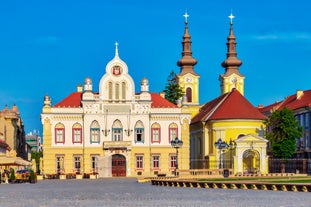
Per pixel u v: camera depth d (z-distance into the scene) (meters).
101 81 133.62
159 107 134.75
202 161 137.50
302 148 144.38
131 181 104.50
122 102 134.00
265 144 121.81
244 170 121.81
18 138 167.62
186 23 180.88
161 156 133.75
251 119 130.62
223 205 41.94
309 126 141.25
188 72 176.25
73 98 136.38
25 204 44.19
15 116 156.88
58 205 42.72
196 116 153.38
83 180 114.25
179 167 133.50
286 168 129.38
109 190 67.62
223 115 131.88
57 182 102.38
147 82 135.00
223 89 178.00
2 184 93.75
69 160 131.88
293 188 62.72
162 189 69.62
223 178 96.19
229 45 179.88
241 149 121.12
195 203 44.22
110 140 133.38
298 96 158.00
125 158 133.00
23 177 99.88
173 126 134.50
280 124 129.00
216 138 132.00
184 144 133.88
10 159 95.50
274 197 51.03
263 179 88.56
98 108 133.38
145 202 45.62
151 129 134.12
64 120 132.25
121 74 134.50
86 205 42.56
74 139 132.38
